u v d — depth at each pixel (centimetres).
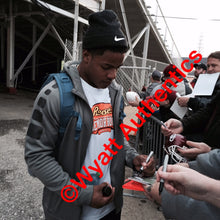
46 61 1861
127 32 941
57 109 91
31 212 235
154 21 1050
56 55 1662
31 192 271
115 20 86
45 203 111
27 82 1524
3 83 1362
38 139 90
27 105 797
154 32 1071
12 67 1005
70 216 105
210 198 72
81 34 955
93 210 113
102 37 83
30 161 91
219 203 71
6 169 321
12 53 992
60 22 942
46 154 92
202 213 80
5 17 945
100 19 84
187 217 84
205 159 100
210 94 212
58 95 92
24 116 631
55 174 91
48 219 110
